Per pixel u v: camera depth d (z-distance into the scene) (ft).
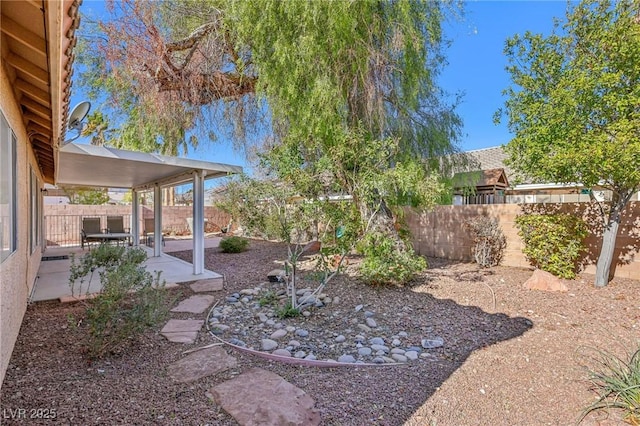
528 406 10.74
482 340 15.98
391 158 23.53
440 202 29.89
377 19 24.14
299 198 19.85
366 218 25.32
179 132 37.32
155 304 14.24
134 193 45.50
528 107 23.31
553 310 19.56
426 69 26.16
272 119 28.68
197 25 32.99
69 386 10.57
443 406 10.57
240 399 10.08
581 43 21.97
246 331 16.92
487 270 28.94
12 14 8.51
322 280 20.80
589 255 26.08
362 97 25.71
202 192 26.71
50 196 71.46
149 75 31.60
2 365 10.23
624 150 18.51
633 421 9.90
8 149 11.42
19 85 12.75
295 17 23.36
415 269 24.36
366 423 9.46
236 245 42.04
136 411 9.39
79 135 17.80
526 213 29.37
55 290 21.16
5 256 10.82
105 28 29.68
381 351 14.90
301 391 10.77
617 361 13.51
